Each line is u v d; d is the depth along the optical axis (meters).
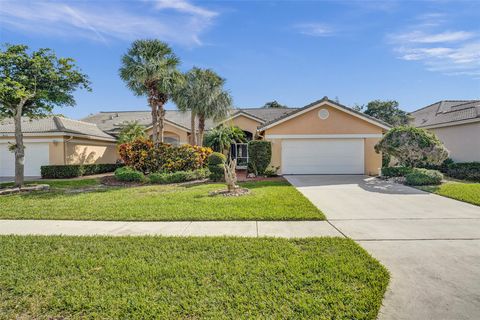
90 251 4.79
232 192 10.16
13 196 10.42
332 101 16.80
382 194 10.28
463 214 7.21
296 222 6.55
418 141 13.03
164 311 3.02
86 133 21.11
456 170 16.00
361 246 4.95
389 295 3.31
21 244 5.15
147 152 15.47
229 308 3.05
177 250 4.78
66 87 13.47
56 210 7.79
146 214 7.21
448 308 3.04
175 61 17.20
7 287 3.58
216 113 20.00
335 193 10.54
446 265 4.12
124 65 16.78
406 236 5.48
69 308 3.12
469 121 16.59
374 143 17.03
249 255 4.50
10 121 21.00
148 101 17.08
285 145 17.27
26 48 12.20
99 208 7.95
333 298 3.20
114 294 3.38
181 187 12.31
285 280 3.66
